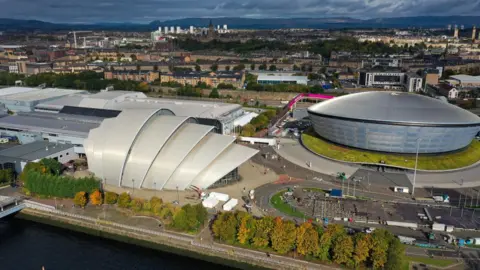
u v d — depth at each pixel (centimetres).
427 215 13762
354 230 12706
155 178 15688
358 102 19912
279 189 16062
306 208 14338
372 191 15875
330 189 16075
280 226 11550
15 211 14362
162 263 12012
